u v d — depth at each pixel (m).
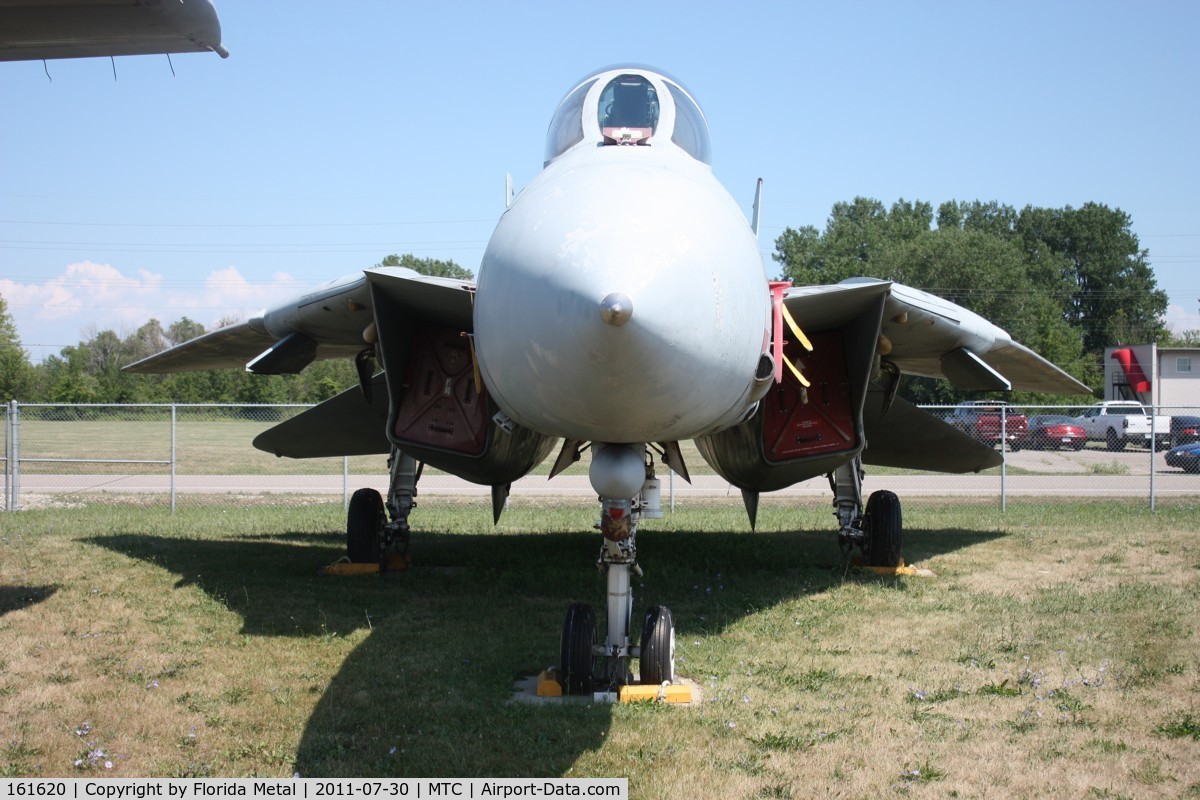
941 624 7.46
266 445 11.90
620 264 4.17
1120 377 44.78
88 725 5.22
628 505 5.61
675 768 4.65
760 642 6.98
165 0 6.97
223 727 5.24
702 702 5.62
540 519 15.08
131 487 20.47
